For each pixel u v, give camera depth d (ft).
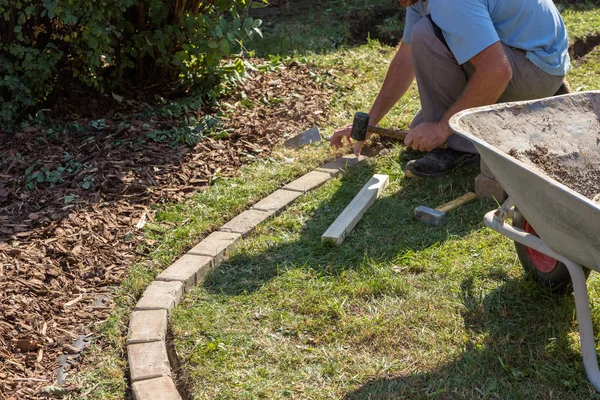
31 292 11.85
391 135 15.11
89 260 12.85
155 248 13.32
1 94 17.56
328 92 20.51
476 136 10.37
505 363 9.91
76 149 16.51
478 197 14.66
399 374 9.92
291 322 11.12
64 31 17.81
